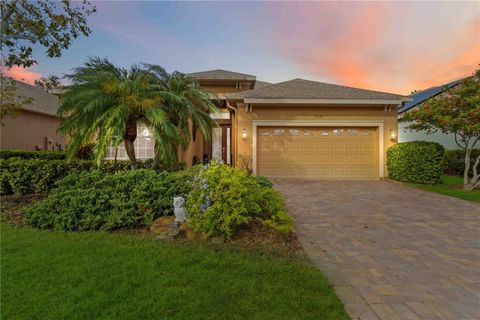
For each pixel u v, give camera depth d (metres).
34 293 2.89
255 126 12.90
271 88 13.90
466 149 10.54
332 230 5.46
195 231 4.67
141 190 5.55
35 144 16.23
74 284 3.07
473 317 2.69
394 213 6.80
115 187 5.69
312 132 13.14
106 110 7.77
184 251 4.05
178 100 8.35
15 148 14.80
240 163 12.74
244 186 5.04
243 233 4.78
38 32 7.72
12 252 3.94
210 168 5.38
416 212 6.90
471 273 3.65
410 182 11.50
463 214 6.72
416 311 2.78
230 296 2.89
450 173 15.36
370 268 3.78
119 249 4.06
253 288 3.06
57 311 2.60
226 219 4.51
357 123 12.98
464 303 2.94
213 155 15.37
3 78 9.90
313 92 13.22
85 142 8.01
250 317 2.57
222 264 3.63
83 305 2.69
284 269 3.56
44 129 17.02
